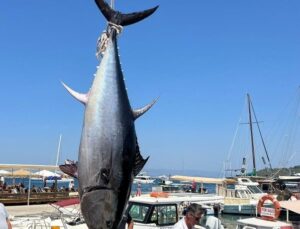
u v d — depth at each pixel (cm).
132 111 378
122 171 349
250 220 1087
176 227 628
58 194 3083
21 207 2558
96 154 346
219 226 1112
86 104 371
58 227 1169
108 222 336
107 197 338
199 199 1489
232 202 2600
